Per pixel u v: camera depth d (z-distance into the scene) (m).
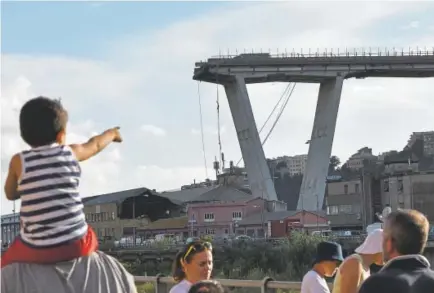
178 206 121.12
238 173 146.12
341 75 113.75
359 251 7.58
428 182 103.94
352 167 198.88
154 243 88.00
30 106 4.61
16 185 4.60
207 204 116.38
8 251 4.53
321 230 107.12
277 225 110.00
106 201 119.62
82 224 4.58
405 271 5.29
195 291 5.13
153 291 12.32
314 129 115.25
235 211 114.88
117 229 116.44
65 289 4.41
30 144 4.60
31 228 4.44
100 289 4.54
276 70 111.81
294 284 8.91
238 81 112.12
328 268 8.17
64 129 4.69
